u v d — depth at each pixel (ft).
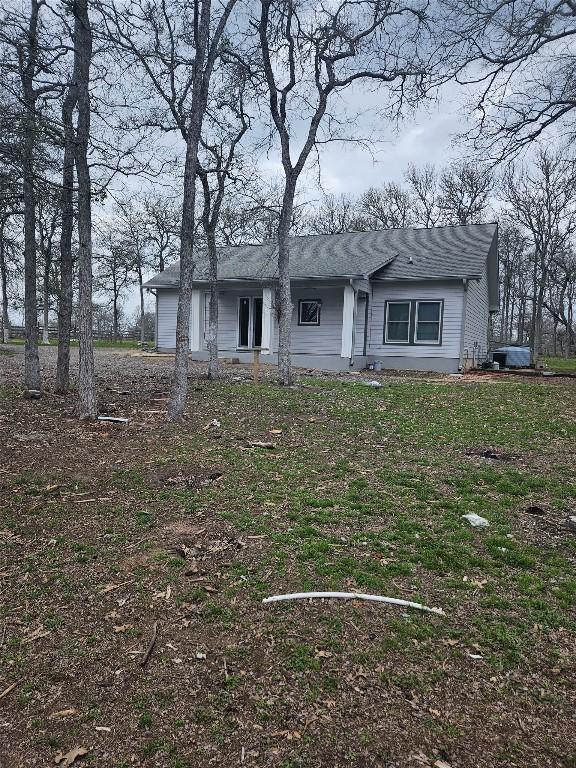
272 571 11.28
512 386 38.99
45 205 29.71
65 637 8.96
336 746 6.89
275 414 27.50
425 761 6.72
